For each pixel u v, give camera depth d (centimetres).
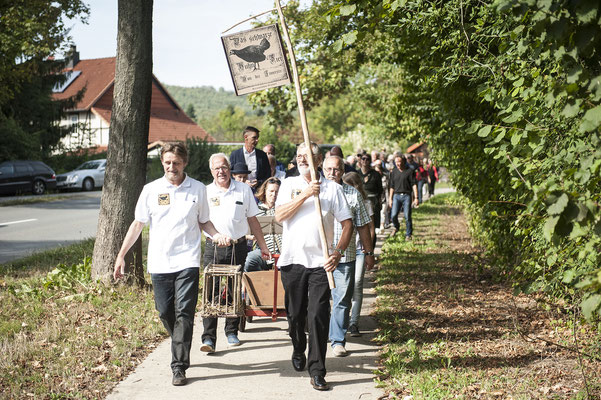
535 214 439
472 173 913
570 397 483
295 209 527
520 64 546
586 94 346
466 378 532
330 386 533
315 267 533
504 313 759
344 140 4994
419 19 704
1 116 3631
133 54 898
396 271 1078
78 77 6581
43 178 3275
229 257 653
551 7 321
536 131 460
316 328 526
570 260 477
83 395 507
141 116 908
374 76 2836
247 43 584
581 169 349
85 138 4538
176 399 502
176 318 548
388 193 1720
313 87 1727
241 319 713
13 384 518
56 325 705
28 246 1460
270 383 540
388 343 662
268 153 1105
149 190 556
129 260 905
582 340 623
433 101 938
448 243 1446
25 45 2464
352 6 491
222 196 654
